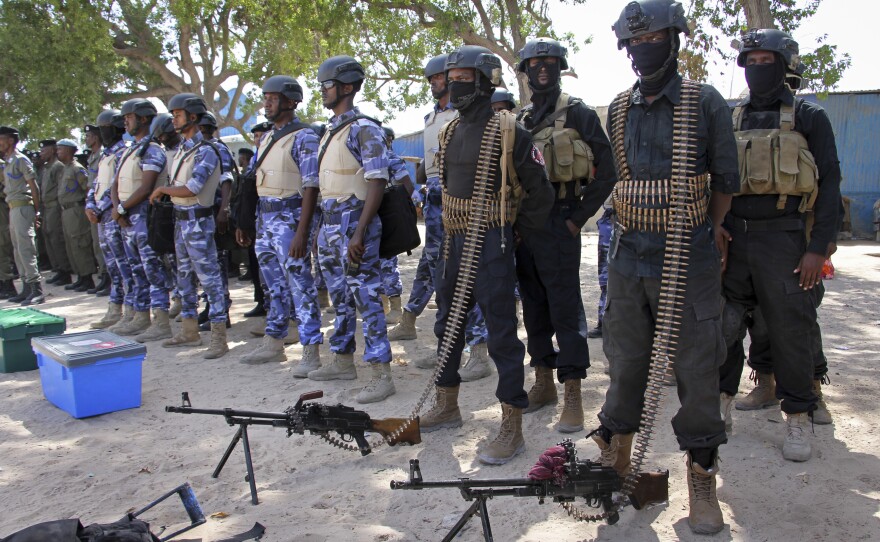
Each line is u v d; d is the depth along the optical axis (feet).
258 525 11.05
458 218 13.65
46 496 12.92
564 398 16.07
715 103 10.21
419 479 9.67
